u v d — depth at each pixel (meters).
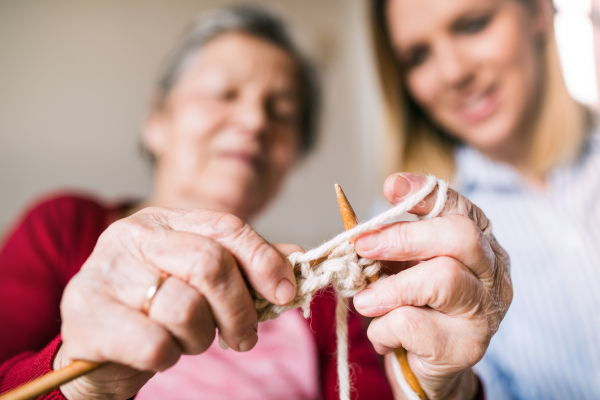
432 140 0.50
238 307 0.17
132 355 0.16
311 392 0.33
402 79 0.51
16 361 0.22
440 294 0.18
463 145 0.49
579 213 0.44
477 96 0.47
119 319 0.16
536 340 0.42
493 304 0.19
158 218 0.18
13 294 0.34
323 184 0.50
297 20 0.52
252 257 0.17
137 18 0.50
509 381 0.41
